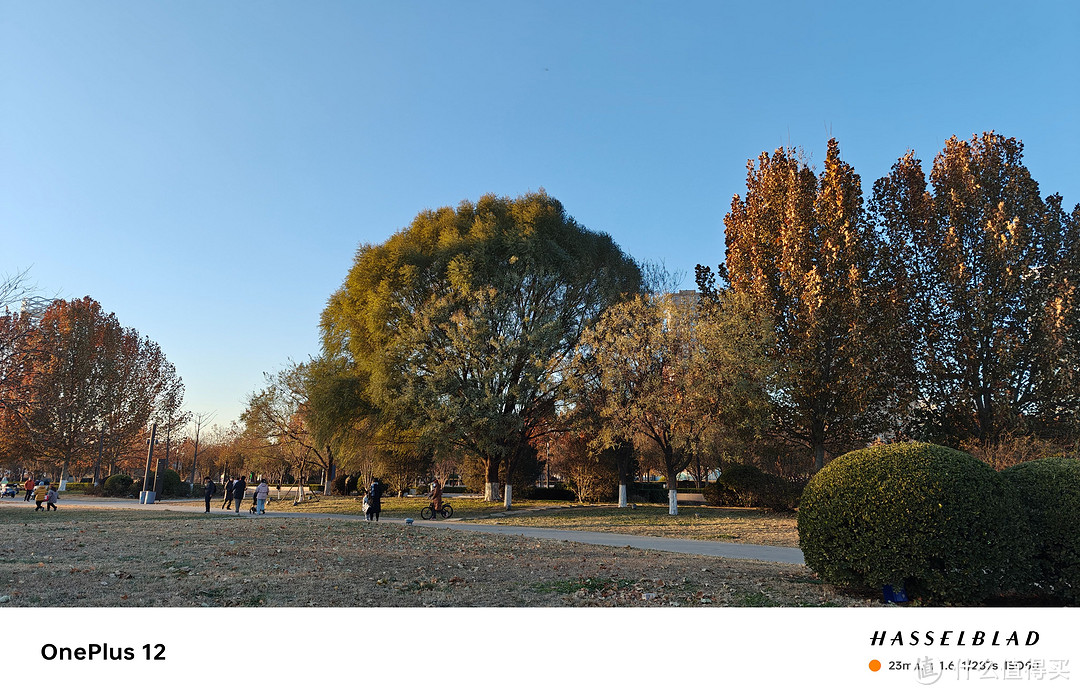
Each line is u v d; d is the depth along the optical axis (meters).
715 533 20.56
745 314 27.36
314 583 9.45
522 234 33.31
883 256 27.53
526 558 12.97
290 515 27.00
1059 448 23.86
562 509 32.06
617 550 14.84
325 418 34.12
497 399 30.12
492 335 31.84
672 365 26.48
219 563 11.01
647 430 27.14
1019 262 26.08
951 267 27.23
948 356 27.55
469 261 32.25
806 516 9.62
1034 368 25.77
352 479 56.53
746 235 30.95
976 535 8.35
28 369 35.41
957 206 27.80
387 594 8.92
